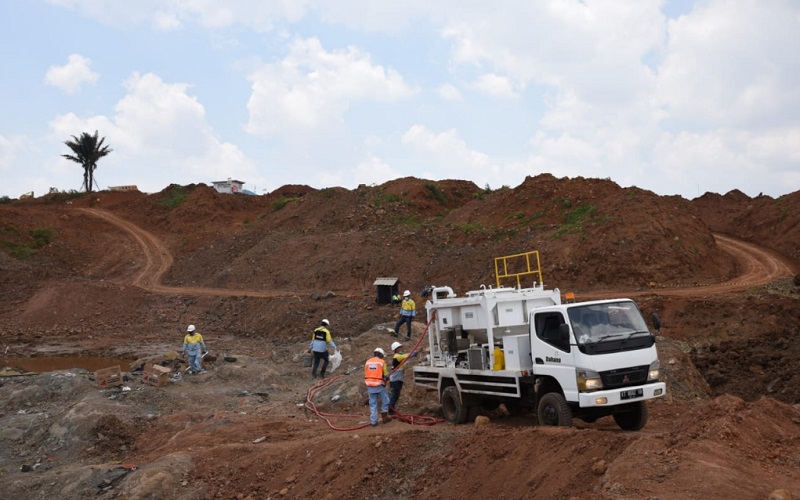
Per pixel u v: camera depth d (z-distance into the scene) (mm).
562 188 51844
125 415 17375
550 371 12031
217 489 12609
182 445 15047
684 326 28047
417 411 16219
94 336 41312
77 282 54031
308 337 36219
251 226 68812
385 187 69938
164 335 40844
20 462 15430
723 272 39000
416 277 45875
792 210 49125
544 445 10344
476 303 13938
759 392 20828
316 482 12062
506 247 44312
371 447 12336
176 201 81312
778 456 8625
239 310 44750
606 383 11414
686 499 7293
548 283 38438
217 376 22297
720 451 8508
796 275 34094
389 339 25984
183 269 60469
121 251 67000
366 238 51750
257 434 15273
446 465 11281
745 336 26281
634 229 39344
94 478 13414
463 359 14656
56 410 18297
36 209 73688
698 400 17266
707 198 71688
